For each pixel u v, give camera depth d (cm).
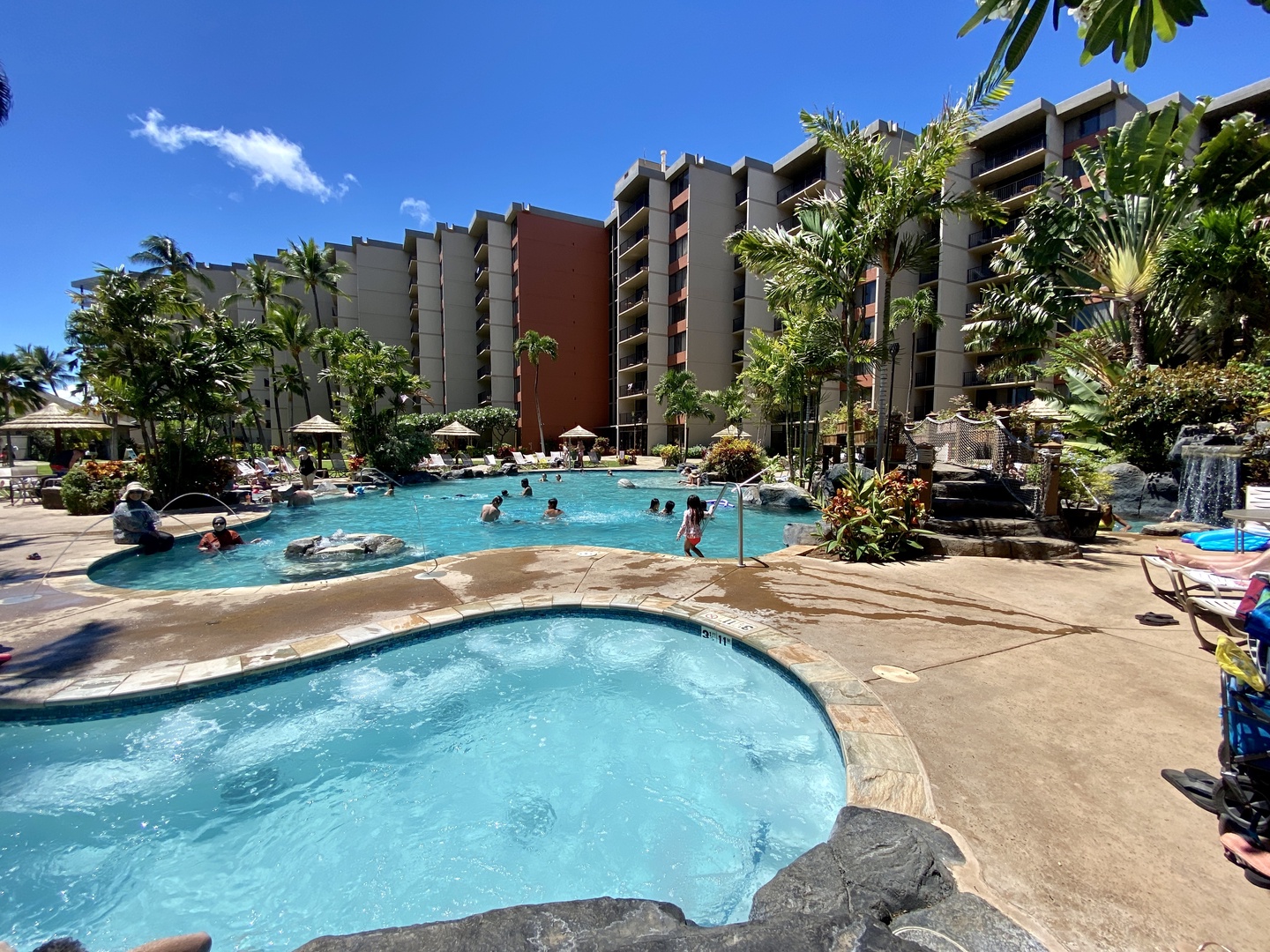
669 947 144
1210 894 170
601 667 436
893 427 1023
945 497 855
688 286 3372
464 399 4353
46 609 502
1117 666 356
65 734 332
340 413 2505
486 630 484
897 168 850
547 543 1104
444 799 297
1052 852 189
